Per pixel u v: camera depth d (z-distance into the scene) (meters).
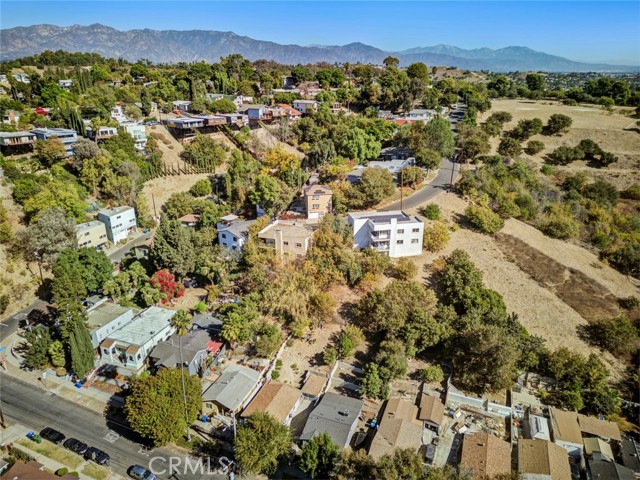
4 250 77.94
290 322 65.81
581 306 75.12
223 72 178.25
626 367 64.94
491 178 105.81
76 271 67.56
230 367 57.25
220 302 70.38
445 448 49.41
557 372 58.62
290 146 130.38
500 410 54.66
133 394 48.19
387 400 55.25
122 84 169.50
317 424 49.44
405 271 73.69
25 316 70.06
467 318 62.94
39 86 141.88
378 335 65.44
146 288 69.31
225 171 117.19
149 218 98.12
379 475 38.75
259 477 45.22
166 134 128.38
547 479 44.59
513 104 186.25
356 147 113.19
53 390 55.97
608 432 51.19
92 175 97.19
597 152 133.50
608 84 197.38
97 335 59.59
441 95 175.88
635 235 99.75
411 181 104.75
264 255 73.25
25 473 41.03
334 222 80.38
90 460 45.94
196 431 50.22
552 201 107.00
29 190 85.62
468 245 86.06
